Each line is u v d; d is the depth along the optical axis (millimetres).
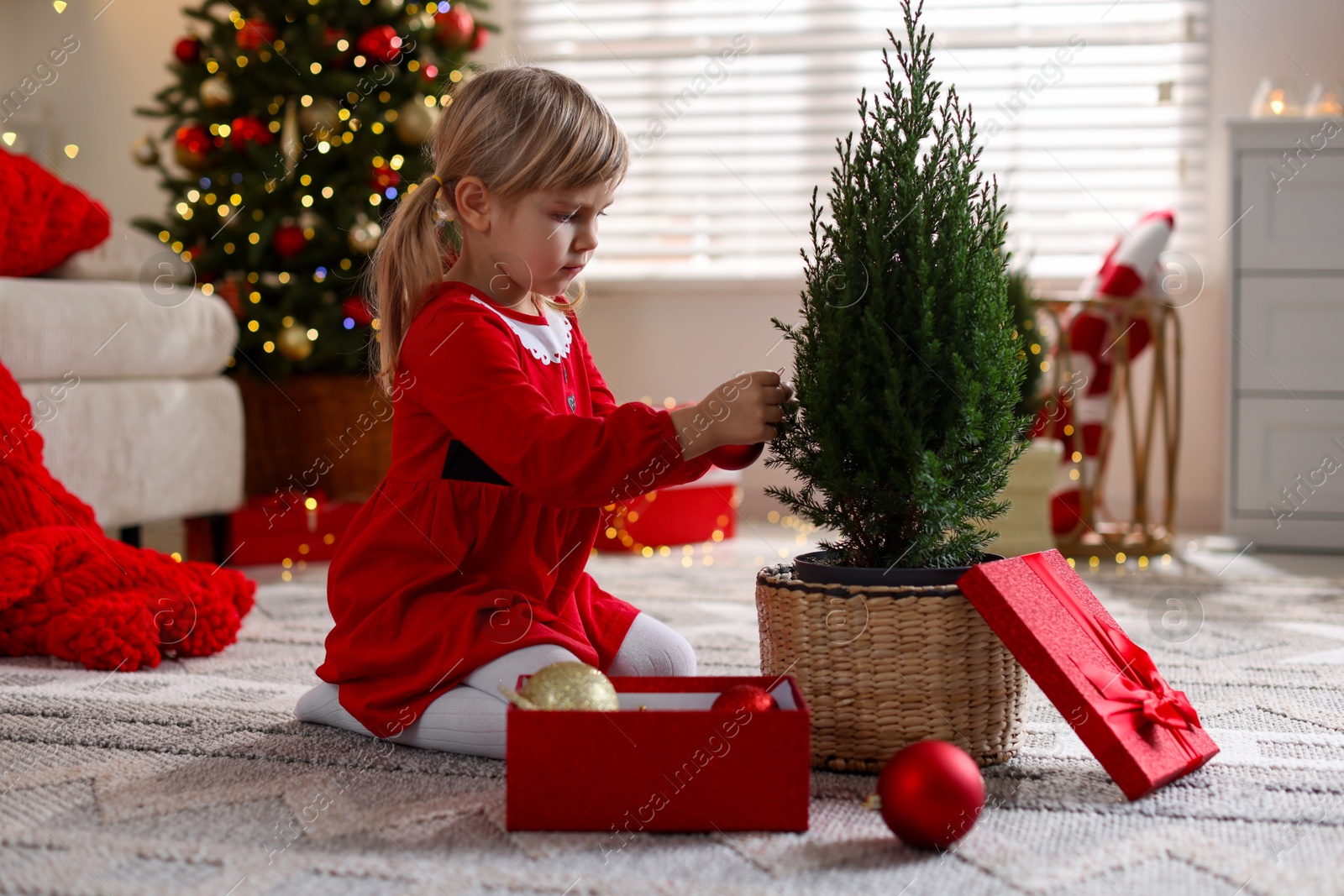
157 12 3480
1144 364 3055
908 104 1010
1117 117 3111
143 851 799
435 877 754
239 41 2609
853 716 978
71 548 1526
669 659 1133
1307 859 791
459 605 1041
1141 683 1016
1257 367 2650
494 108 1071
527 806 840
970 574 949
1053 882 750
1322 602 1933
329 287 2645
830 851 804
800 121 3281
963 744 979
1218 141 3068
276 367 2637
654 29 3311
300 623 1746
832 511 1019
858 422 979
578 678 887
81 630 1414
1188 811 887
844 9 3213
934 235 999
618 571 2301
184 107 2906
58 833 835
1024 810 893
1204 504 3066
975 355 995
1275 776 979
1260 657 1492
